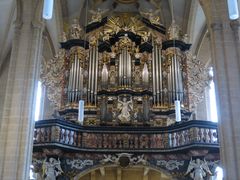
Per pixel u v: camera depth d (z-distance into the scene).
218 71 16.33
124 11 26.53
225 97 15.89
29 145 15.93
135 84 22.06
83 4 26.20
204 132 18.44
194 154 18.08
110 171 20.78
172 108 20.98
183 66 22.72
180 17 25.95
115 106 21.36
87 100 21.45
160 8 26.47
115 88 21.81
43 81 22.14
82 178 20.67
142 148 18.94
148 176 20.78
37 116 24.72
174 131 19.16
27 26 17.64
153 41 23.53
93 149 18.86
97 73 22.31
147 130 19.44
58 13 24.78
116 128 19.52
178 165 18.61
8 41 23.77
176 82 21.70
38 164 18.28
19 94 16.45
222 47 16.69
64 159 18.73
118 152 18.86
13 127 15.89
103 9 26.28
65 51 22.92
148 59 22.94
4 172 15.20
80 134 19.31
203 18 24.66
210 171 18.16
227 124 15.47
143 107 21.23
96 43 23.39
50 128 18.52
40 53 17.67
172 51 22.66
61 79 22.19
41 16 17.98
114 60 22.84
